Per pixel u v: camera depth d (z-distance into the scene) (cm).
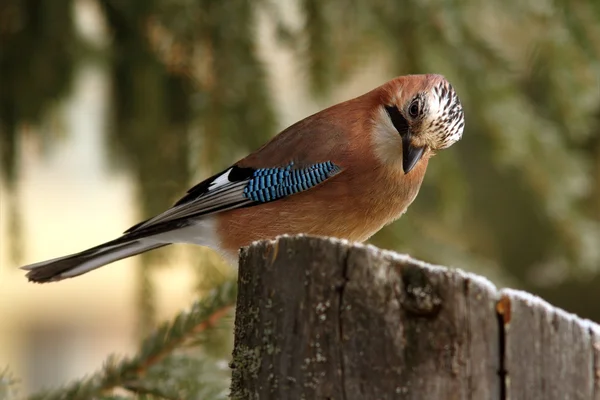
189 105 855
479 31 867
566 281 1230
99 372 596
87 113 1054
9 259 948
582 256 892
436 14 832
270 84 840
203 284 841
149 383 590
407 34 837
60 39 889
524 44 915
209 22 830
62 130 965
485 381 390
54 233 2023
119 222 2083
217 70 834
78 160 1888
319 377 400
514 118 856
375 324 396
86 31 918
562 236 890
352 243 406
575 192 881
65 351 2078
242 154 835
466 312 392
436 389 389
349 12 837
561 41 856
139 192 890
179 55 841
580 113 891
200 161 833
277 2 844
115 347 2095
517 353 392
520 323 393
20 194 935
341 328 399
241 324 431
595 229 902
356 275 399
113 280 2119
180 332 599
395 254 401
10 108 915
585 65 861
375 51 848
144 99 857
